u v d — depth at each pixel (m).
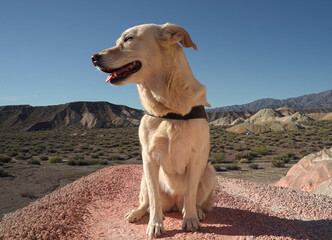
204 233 0.95
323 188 2.68
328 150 3.44
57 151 12.41
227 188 2.24
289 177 3.63
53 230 0.99
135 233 0.99
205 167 1.12
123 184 2.05
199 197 1.12
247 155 9.43
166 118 0.91
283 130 20.48
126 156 10.58
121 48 0.90
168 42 0.90
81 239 0.94
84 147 13.59
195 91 0.90
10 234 1.00
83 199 1.53
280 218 1.26
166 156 0.95
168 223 1.07
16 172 6.14
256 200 1.78
